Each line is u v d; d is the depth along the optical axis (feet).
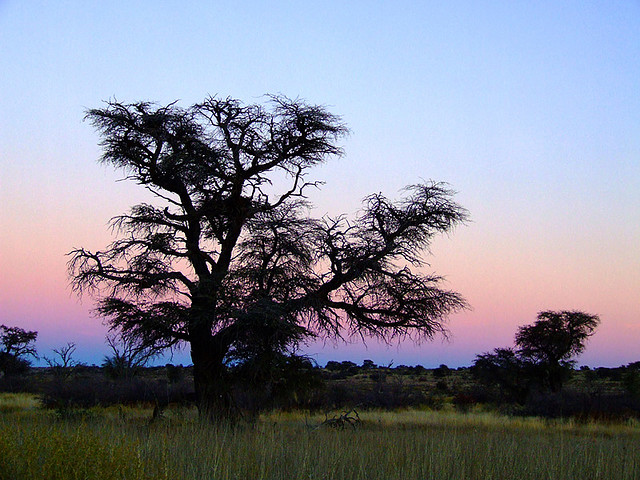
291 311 76.74
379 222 84.84
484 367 159.02
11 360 205.67
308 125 82.84
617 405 111.24
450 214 84.48
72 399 104.88
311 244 80.69
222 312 73.26
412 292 81.20
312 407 112.98
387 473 34.86
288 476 33.09
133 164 83.30
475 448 43.80
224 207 83.30
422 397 146.10
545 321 159.94
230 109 82.74
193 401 79.00
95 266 78.79
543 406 115.03
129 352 79.00
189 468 31.96
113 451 27.78
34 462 26.32
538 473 36.42
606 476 35.91
